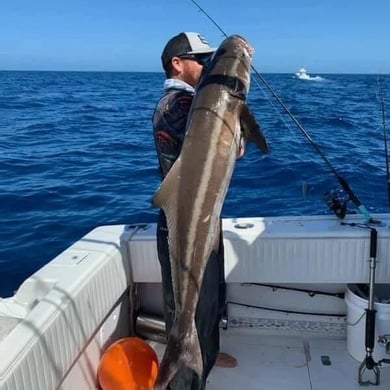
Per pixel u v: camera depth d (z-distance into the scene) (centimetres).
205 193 185
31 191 794
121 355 252
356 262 279
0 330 208
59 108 2392
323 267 283
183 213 186
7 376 179
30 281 243
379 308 271
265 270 288
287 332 311
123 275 290
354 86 4503
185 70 226
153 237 295
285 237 282
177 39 227
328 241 279
